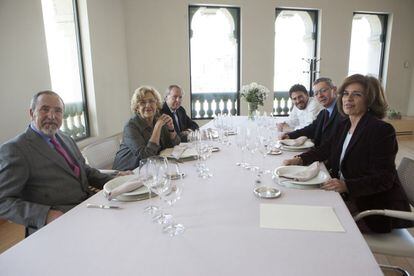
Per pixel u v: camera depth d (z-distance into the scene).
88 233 1.03
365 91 1.65
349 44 5.77
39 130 1.58
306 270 0.81
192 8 5.31
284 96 6.00
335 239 0.96
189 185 1.49
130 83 5.20
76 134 4.08
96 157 2.24
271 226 1.05
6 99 2.65
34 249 0.94
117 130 4.82
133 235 1.01
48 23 3.49
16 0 2.73
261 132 2.84
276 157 2.05
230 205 1.24
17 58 2.75
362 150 1.63
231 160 1.97
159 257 0.88
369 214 1.44
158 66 5.24
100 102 4.31
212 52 5.56
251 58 5.49
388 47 6.05
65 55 3.83
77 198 1.64
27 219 1.34
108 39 4.49
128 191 1.33
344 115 1.85
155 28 5.12
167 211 1.19
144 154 2.09
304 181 1.45
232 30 5.48
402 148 5.24
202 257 0.88
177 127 3.27
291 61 5.88
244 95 3.81
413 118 6.04
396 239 1.49
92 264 0.86
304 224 1.06
